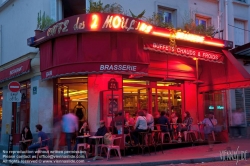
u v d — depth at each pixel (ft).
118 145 42.32
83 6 52.29
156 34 44.11
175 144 49.47
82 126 44.68
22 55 56.44
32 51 54.29
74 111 48.29
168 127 48.65
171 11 57.26
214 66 55.36
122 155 43.80
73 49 42.19
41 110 48.93
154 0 54.13
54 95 49.08
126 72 41.91
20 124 56.80
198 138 52.95
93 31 41.19
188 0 58.75
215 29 59.52
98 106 46.29
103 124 42.57
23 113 55.98
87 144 43.04
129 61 42.11
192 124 52.90
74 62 41.98
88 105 46.60
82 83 48.16
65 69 42.52
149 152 43.88
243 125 62.85
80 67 41.73
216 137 54.34
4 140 61.87
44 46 46.39
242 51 56.95
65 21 42.09
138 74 42.93
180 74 53.88
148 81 51.67
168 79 51.60
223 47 53.06
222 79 54.24
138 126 43.88
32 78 52.29
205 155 41.70
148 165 37.63
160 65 50.88
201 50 50.62
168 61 52.13
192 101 56.29
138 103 50.16
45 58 45.93
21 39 60.29
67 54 42.52
